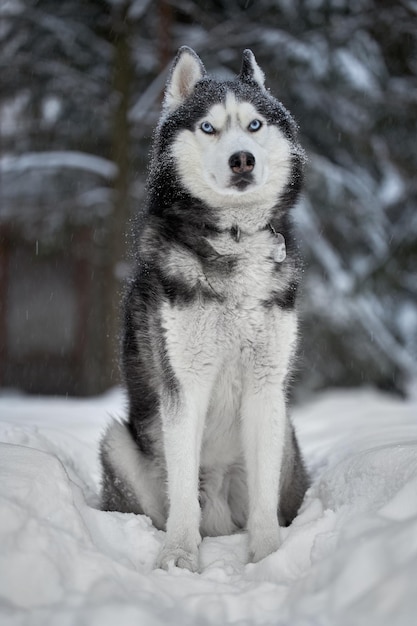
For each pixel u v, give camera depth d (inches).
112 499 157.3
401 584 90.0
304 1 422.6
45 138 458.0
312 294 421.7
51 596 97.7
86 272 534.0
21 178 459.2
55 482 118.1
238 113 140.3
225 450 150.2
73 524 113.5
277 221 143.7
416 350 501.4
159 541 128.7
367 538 102.6
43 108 445.1
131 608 91.6
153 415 150.1
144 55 435.2
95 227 456.1
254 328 136.9
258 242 137.0
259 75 154.4
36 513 110.7
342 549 103.3
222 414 145.3
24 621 90.0
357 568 97.3
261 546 128.8
